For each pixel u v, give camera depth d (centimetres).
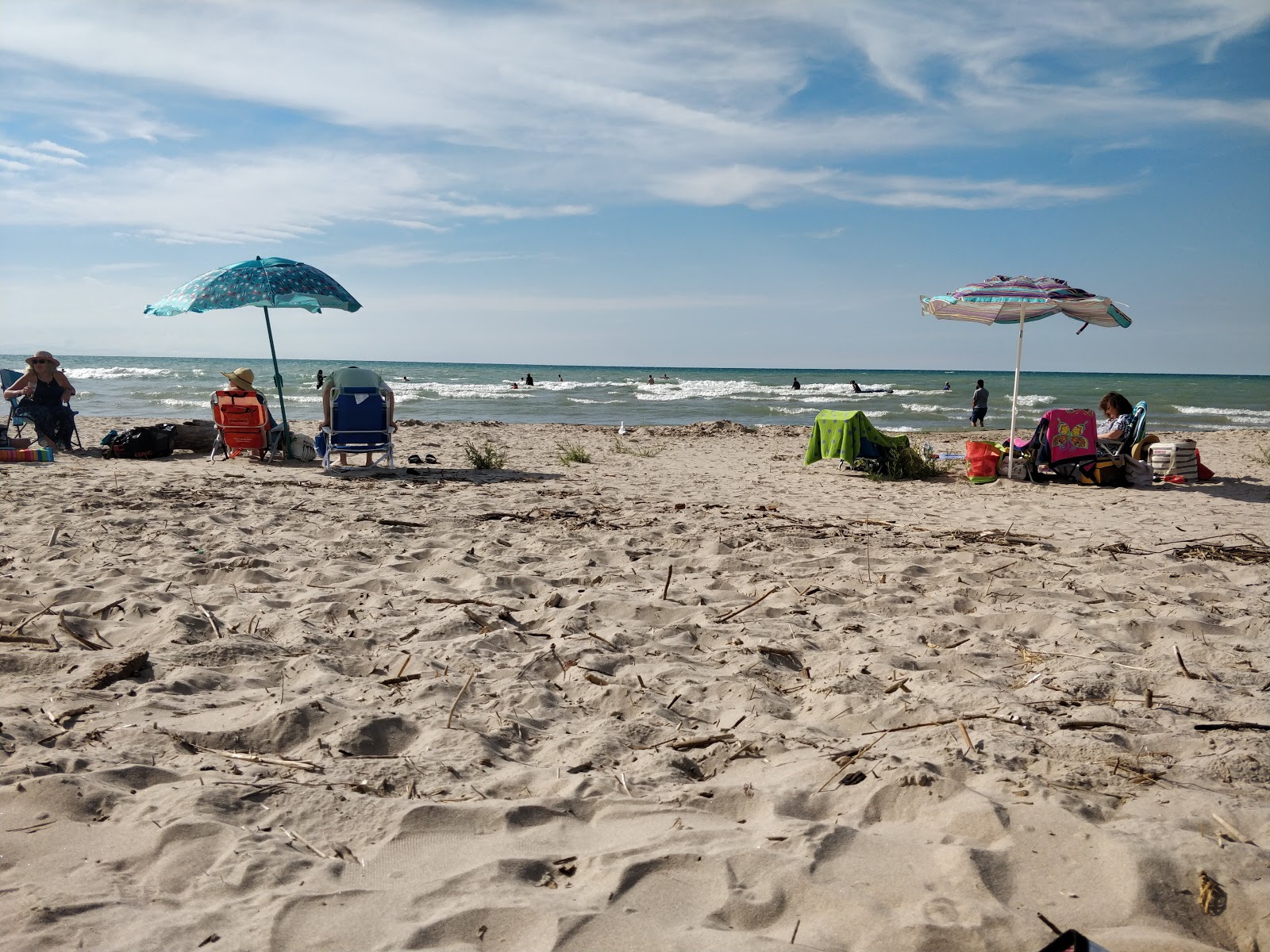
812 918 188
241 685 328
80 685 316
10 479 848
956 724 288
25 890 192
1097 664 350
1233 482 1030
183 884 198
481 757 267
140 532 593
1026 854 208
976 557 581
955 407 3500
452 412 3033
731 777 261
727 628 412
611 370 13950
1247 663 354
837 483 1045
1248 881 192
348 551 560
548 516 711
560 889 199
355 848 215
